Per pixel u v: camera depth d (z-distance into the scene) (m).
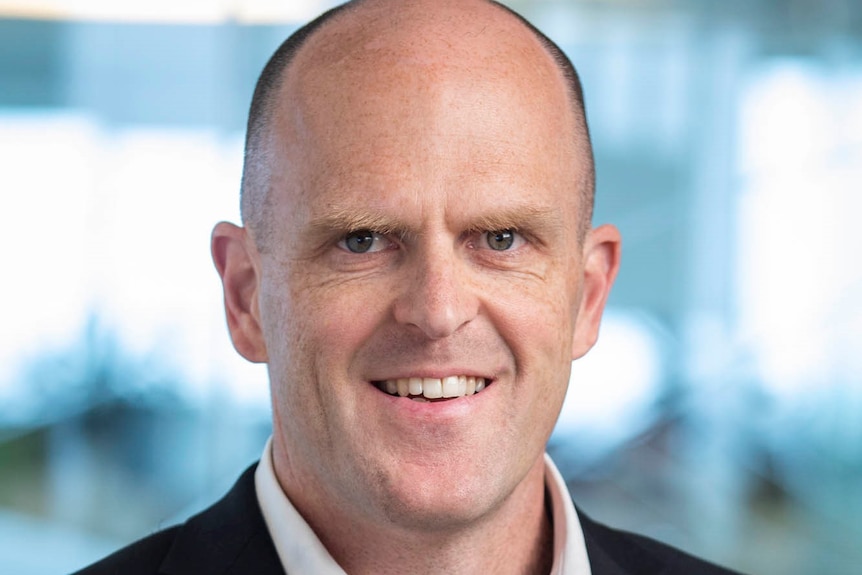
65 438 6.88
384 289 2.23
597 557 2.60
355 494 2.26
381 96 2.21
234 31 6.99
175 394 6.92
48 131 6.83
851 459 7.15
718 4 7.21
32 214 6.77
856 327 7.11
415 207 2.18
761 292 7.20
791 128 7.20
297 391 2.30
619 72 7.26
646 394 7.14
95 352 6.82
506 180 2.22
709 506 7.08
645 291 7.24
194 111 6.95
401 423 2.22
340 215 2.20
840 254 7.16
